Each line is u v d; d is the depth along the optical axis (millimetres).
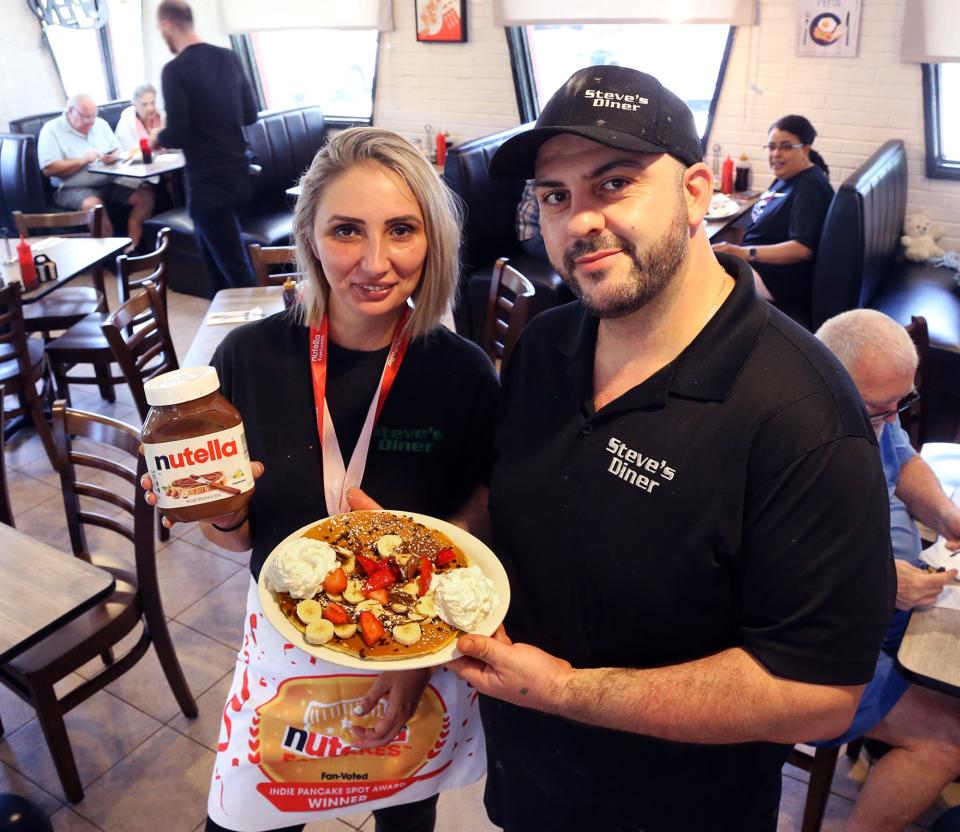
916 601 1760
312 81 7020
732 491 1055
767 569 1045
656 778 1252
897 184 4625
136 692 2693
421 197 1288
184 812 2312
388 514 1351
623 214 1007
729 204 4801
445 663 1156
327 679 1412
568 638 1231
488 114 6133
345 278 1305
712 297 1128
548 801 1381
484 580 1180
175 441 1181
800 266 4371
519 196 5281
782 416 1026
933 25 4492
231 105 4953
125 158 5984
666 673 1079
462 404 1461
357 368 1430
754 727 1038
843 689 1029
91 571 1920
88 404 4484
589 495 1167
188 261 5977
